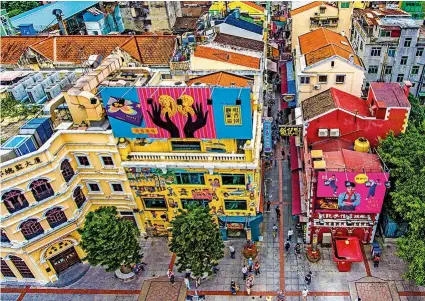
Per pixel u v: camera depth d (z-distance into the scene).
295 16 65.62
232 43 52.09
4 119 38.38
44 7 82.12
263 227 41.97
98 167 37.31
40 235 35.50
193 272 33.62
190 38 55.34
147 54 51.03
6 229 33.78
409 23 54.03
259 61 49.00
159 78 39.84
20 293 37.84
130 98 33.16
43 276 38.00
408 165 33.88
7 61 55.28
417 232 32.72
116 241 33.69
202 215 33.28
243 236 41.12
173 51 50.81
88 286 37.94
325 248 39.03
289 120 52.91
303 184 41.53
